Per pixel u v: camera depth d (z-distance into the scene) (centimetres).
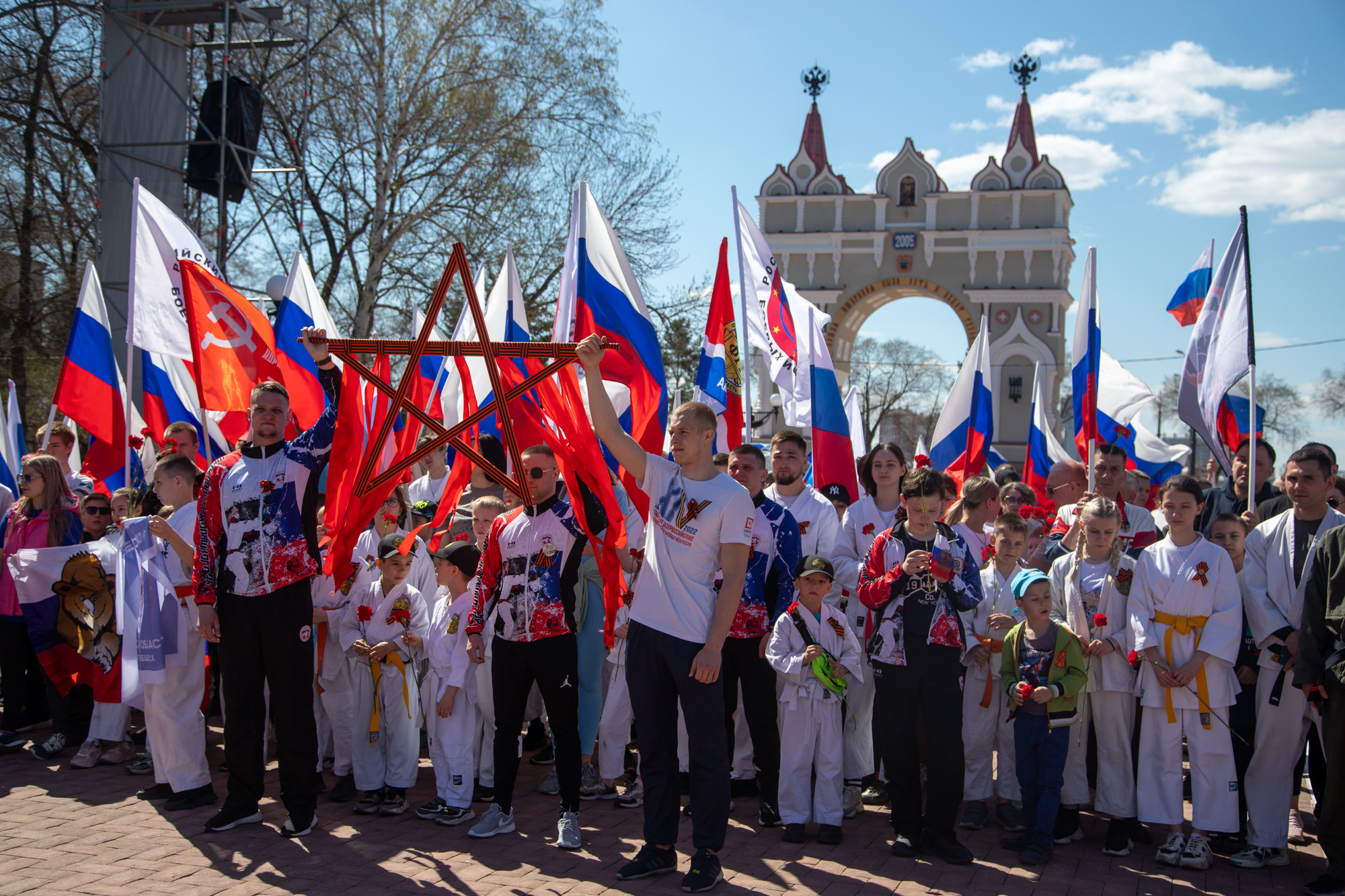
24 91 2089
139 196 677
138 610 564
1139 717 545
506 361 598
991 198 3759
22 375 2044
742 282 765
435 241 2131
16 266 2103
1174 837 508
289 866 463
